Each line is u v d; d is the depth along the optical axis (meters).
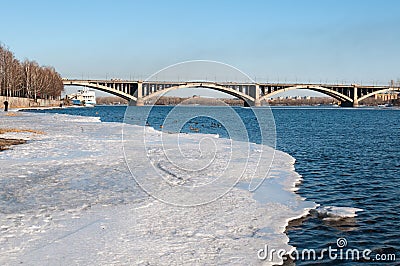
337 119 74.81
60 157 15.67
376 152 22.91
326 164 17.89
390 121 67.06
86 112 78.81
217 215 8.47
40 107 92.81
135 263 5.89
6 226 7.38
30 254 6.10
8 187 10.48
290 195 10.64
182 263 5.99
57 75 113.44
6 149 17.80
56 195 9.74
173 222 7.88
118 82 74.88
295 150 23.92
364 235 8.11
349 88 110.56
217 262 6.11
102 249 6.37
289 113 113.56
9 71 84.56
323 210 9.39
